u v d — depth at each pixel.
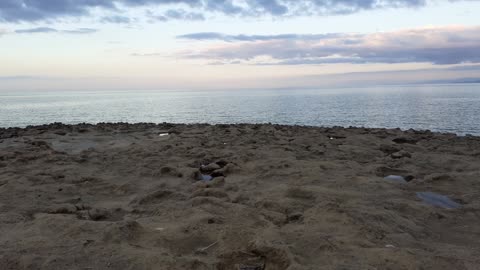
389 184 6.55
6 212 5.18
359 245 3.90
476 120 29.36
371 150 10.12
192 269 3.38
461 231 4.59
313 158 9.11
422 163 8.41
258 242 3.75
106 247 3.77
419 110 42.16
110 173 7.85
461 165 8.02
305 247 3.81
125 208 5.62
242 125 17.19
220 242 3.99
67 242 3.93
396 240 4.12
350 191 6.12
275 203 5.40
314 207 4.97
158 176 7.51
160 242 4.04
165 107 64.44
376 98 82.38
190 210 5.03
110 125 18.69
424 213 5.13
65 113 47.94
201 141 11.68
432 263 3.42
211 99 110.25
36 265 3.40
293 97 107.88
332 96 107.81
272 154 9.19
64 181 7.04
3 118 39.09
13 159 8.84
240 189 6.51
